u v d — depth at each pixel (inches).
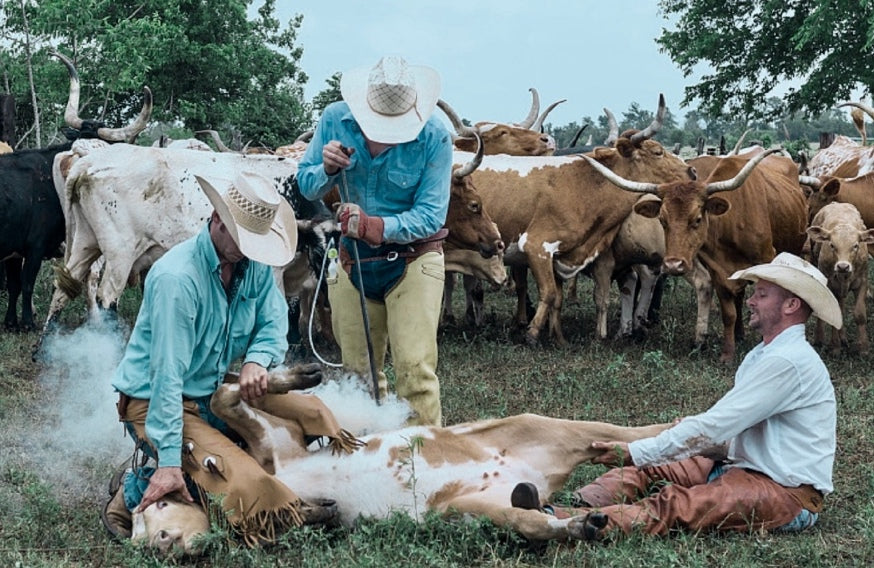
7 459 254.4
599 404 327.0
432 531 195.6
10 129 668.1
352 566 183.6
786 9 861.2
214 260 198.1
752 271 210.5
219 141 636.7
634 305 513.7
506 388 348.5
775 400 204.7
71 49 869.2
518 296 483.5
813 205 521.3
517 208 448.5
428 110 229.3
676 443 204.5
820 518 218.4
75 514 215.8
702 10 890.7
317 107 1198.9
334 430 203.0
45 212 438.9
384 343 248.4
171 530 187.6
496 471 202.8
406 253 233.3
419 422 233.9
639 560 189.3
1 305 504.7
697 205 397.1
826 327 490.0
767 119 920.3
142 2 1045.8
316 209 363.9
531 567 188.1
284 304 212.1
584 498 211.9
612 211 446.6
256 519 192.7
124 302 482.6
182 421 194.7
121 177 361.7
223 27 1139.9
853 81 834.2
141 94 1098.1
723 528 205.3
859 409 319.9
